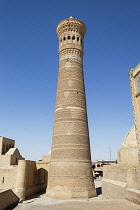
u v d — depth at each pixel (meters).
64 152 27.56
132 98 17.41
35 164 37.81
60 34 34.59
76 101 30.22
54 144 29.02
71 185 26.11
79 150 27.83
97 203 18.20
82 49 34.09
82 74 32.97
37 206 19.38
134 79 17.42
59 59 34.00
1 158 38.00
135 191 17.81
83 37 35.50
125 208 15.30
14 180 33.44
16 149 41.22
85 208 16.28
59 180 26.56
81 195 25.95
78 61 32.88
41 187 38.75
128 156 26.47
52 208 17.53
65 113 29.42
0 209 17.53
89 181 27.45
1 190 19.95
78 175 26.72
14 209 18.47
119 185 21.34
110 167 26.06
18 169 31.45
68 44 32.88
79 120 29.31
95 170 69.00
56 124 29.83
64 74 31.86
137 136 16.48
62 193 25.86
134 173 19.41
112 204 17.25
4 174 34.31
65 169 26.80
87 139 29.36
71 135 28.22
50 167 28.62
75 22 33.41
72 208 16.69
